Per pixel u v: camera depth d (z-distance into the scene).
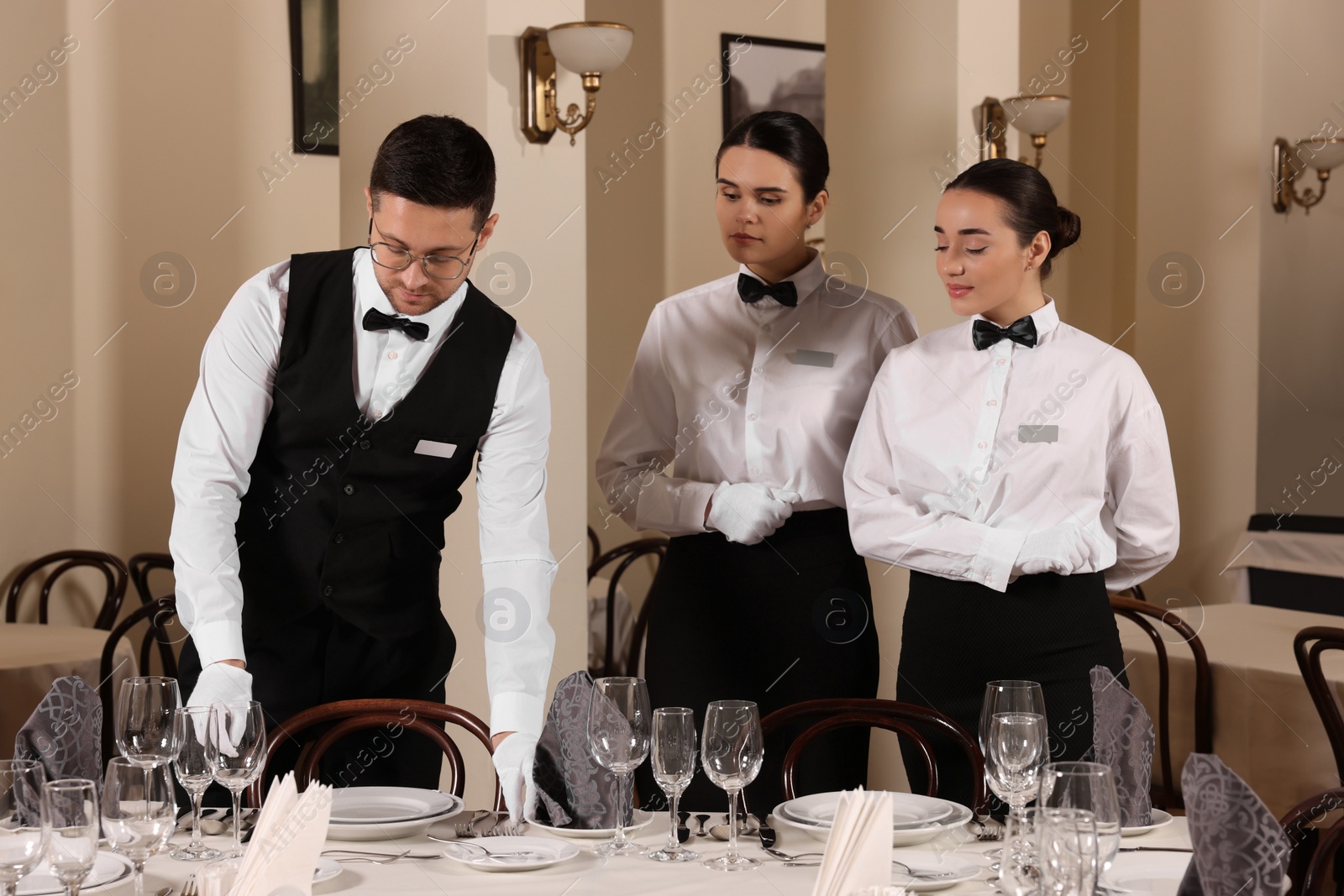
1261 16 5.16
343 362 2.17
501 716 2.05
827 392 2.78
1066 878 1.21
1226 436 5.37
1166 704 3.33
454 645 2.43
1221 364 5.36
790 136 2.74
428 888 1.53
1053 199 2.43
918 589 2.48
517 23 3.14
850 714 2.27
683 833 1.78
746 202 2.75
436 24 3.25
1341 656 3.30
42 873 1.54
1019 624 2.33
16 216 4.31
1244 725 3.15
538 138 3.17
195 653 2.17
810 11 5.93
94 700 1.83
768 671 2.76
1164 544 2.41
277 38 4.85
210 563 2.04
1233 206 5.30
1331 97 5.39
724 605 2.77
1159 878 1.54
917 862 1.61
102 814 1.44
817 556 2.76
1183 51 5.42
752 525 2.68
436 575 2.37
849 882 1.23
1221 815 1.30
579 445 3.29
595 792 1.77
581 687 1.81
